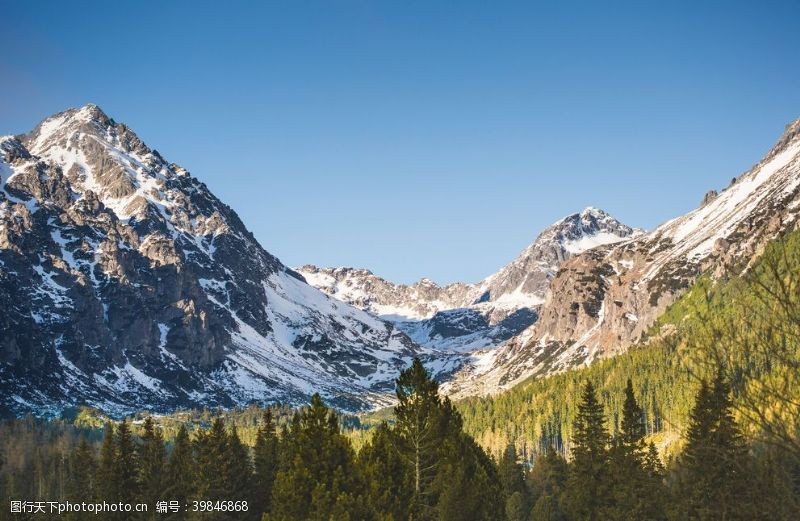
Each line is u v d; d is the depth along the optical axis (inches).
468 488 3139.8
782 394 885.8
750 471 1030.4
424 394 3287.4
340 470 2819.9
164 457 4397.1
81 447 5142.7
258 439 4372.5
